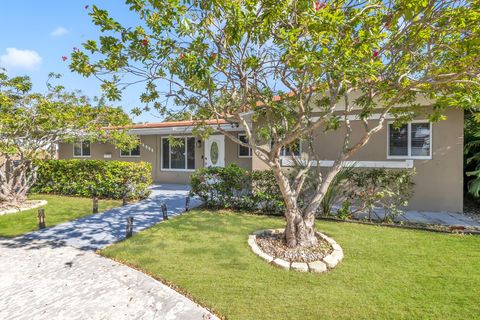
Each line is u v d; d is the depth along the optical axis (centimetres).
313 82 467
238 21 319
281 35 349
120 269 406
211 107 454
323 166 845
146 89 480
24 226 629
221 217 681
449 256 430
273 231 545
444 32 416
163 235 542
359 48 358
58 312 305
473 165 853
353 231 563
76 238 546
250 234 537
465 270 383
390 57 476
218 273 380
